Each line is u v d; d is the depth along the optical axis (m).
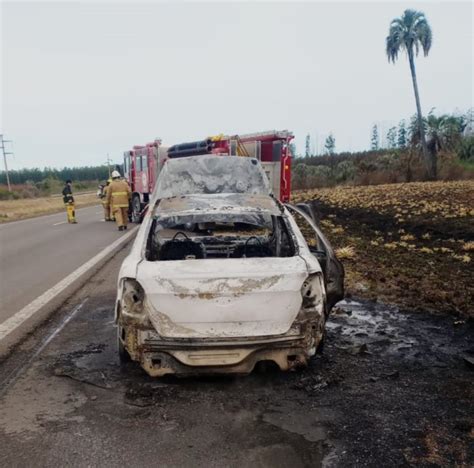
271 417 3.46
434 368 4.32
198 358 3.72
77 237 14.70
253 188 6.61
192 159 6.75
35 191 66.62
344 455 2.97
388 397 3.75
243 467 2.87
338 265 4.75
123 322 3.86
